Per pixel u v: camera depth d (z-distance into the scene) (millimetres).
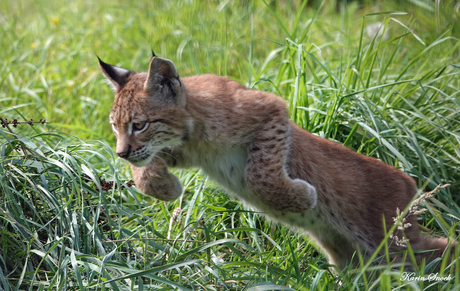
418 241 8727
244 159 8727
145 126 8133
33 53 15148
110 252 7473
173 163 8945
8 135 9156
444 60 13461
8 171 8062
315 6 18656
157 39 15641
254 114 8391
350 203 8977
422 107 11648
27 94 13914
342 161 9148
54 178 8562
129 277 6746
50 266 7504
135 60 15242
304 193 8297
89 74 14750
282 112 8555
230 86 8789
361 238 9016
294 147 8797
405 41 15578
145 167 8695
